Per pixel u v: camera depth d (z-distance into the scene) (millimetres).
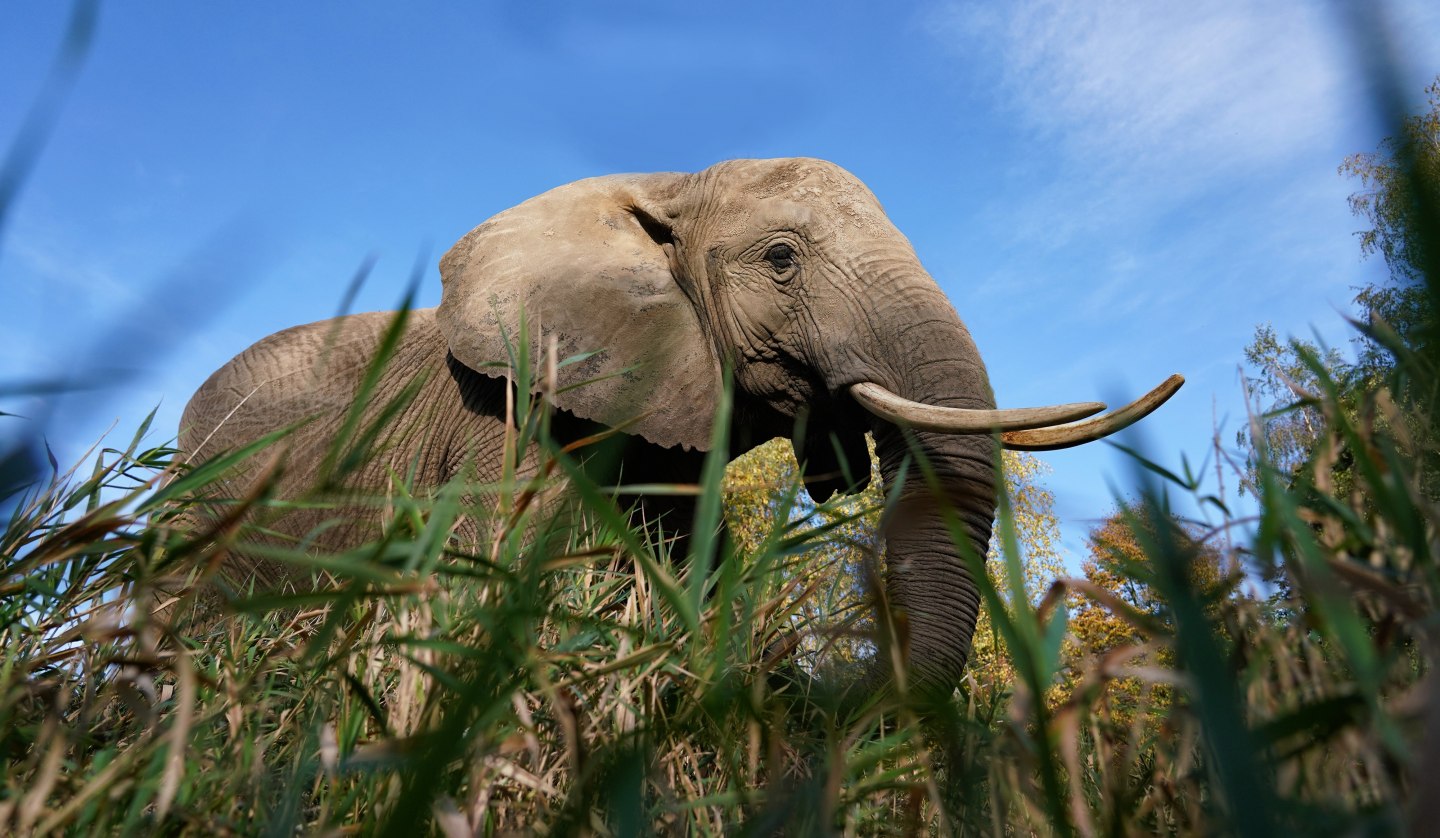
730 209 6172
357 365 6684
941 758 1851
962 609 4285
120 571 2223
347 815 1532
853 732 1549
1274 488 1095
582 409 5824
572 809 1339
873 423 5645
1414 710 892
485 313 6059
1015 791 1439
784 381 5977
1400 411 1320
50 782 1275
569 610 2260
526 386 1873
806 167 6262
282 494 6133
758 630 2537
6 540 2041
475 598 1920
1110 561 1145
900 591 4293
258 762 1542
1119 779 1333
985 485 4750
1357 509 1386
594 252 6215
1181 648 1018
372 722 1776
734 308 5996
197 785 1484
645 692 1916
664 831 1563
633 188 6598
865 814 1768
